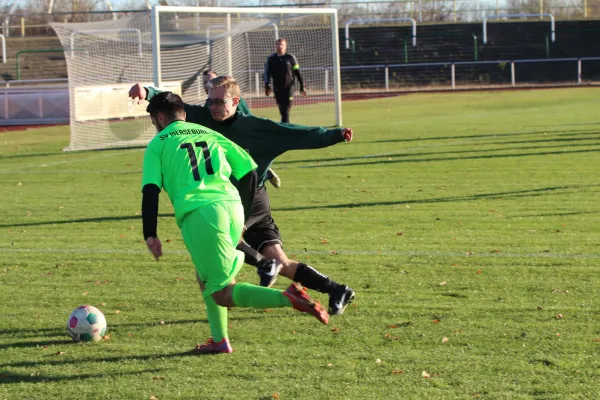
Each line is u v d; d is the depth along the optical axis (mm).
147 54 28406
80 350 6672
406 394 5523
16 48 55250
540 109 32875
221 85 7047
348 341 6711
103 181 17344
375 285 8500
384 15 62969
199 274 6000
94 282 8977
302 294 5664
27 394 5719
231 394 5621
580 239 10367
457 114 31984
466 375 5855
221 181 6051
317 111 31500
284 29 32219
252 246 7418
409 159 18922
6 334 7148
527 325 6984
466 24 56281
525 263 9219
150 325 7352
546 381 5691
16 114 35094
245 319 7402
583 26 55062
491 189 14578
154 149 6078
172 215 13164
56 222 12758
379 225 11750
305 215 12727
